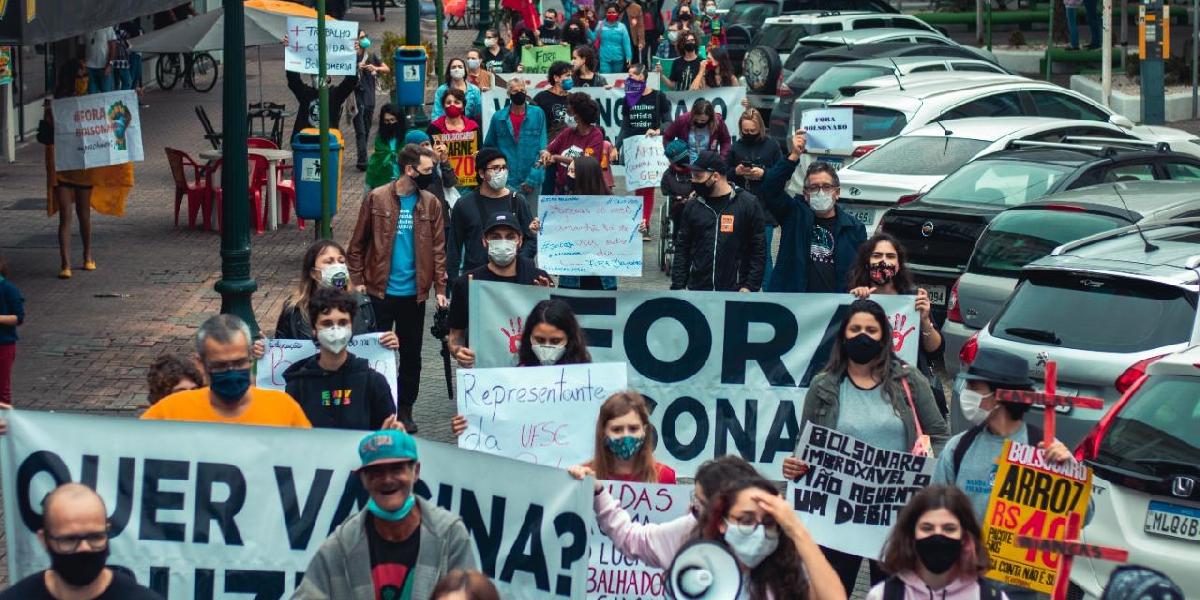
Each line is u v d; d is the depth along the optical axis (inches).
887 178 606.2
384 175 670.5
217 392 263.6
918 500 210.5
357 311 316.5
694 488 236.4
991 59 978.1
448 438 427.2
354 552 217.9
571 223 401.7
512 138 620.7
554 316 304.8
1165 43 1154.0
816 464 274.1
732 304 361.1
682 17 1146.0
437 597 180.9
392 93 1006.4
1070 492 237.5
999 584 244.1
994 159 569.0
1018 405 253.0
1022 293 381.1
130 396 463.5
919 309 342.3
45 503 201.5
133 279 629.0
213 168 734.5
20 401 454.3
